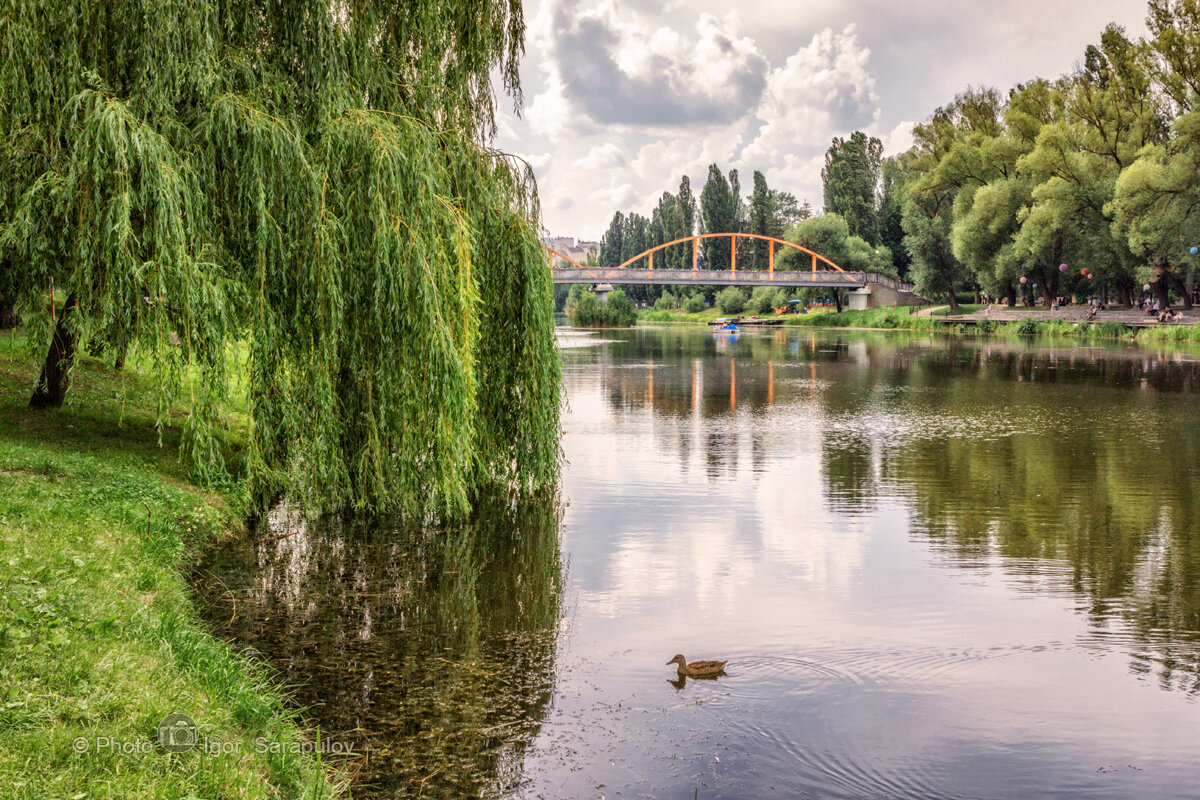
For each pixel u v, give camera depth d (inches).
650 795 248.8
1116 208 2358.5
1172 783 261.1
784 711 303.7
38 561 322.3
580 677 329.4
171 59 436.5
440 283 489.4
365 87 511.8
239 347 495.2
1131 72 2559.1
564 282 4338.1
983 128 3383.4
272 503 574.6
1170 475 733.9
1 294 473.7
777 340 3029.0
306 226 463.2
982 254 3058.6
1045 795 253.3
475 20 551.2
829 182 5059.1
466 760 266.5
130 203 410.3
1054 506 625.3
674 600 422.3
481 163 547.8
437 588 432.1
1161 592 439.5
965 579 461.4
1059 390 1374.3
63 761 195.0
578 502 628.1
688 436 949.2
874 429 997.8
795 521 582.2
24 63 430.9
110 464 519.8
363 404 503.2
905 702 311.6
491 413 578.9
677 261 6023.6
